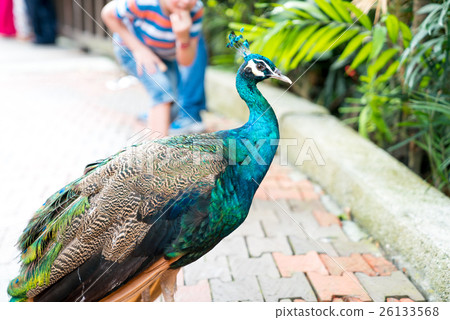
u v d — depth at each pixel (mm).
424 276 2738
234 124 5168
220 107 5852
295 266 2947
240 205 2180
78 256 1979
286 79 2303
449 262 2545
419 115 3617
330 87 5285
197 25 3719
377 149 4070
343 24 3582
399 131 4312
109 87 6062
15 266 2244
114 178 2043
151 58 3775
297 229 3361
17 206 3045
